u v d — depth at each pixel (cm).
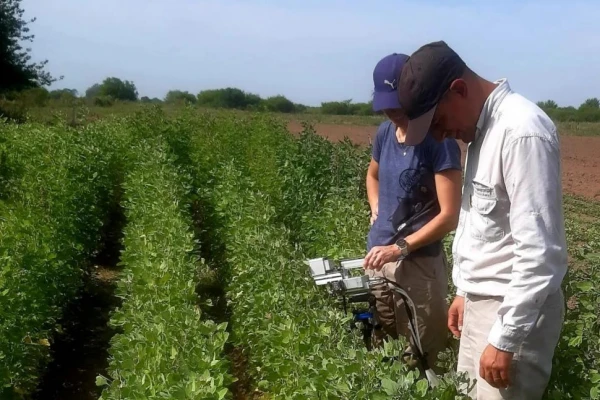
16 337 627
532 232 301
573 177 2439
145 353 463
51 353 789
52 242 821
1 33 4247
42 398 724
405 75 332
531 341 328
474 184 331
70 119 2891
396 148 486
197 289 962
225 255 971
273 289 560
